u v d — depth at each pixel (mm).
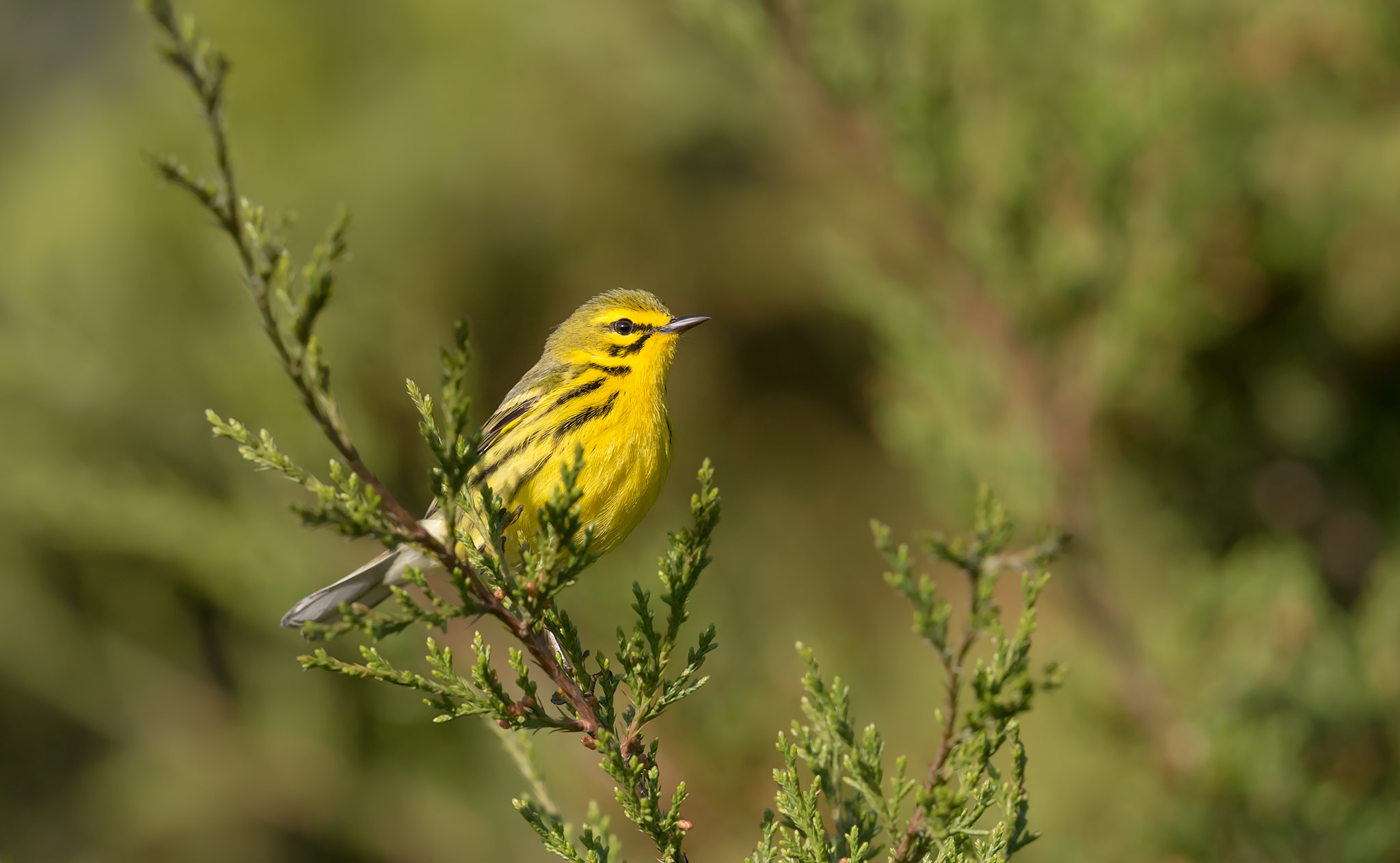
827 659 12383
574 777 10148
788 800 5070
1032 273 11070
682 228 18969
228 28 18641
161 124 17875
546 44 18641
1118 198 10484
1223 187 10602
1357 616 11781
